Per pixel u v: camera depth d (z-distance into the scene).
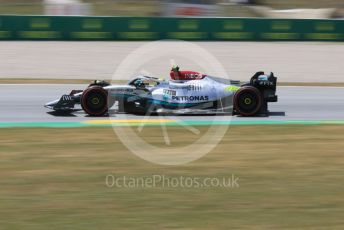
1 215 29.80
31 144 44.03
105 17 109.88
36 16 108.38
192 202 31.98
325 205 31.62
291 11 154.25
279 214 30.25
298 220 29.42
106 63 93.19
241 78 85.38
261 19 113.62
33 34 108.94
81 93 55.16
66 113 55.72
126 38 110.69
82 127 49.72
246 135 47.78
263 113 57.25
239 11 147.62
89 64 92.25
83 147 43.22
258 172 37.69
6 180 35.38
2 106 59.12
